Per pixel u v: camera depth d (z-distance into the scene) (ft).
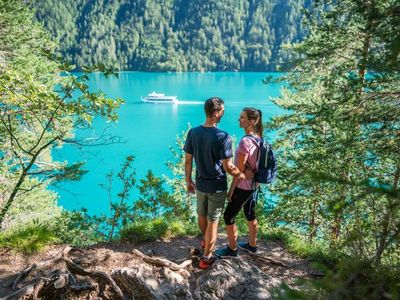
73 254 13.70
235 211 13.29
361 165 19.19
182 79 475.72
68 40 617.21
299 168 23.16
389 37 9.76
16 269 12.78
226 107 238.48
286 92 41.57
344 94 16.44
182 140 53.31
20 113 19.84
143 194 20.22
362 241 9.50
